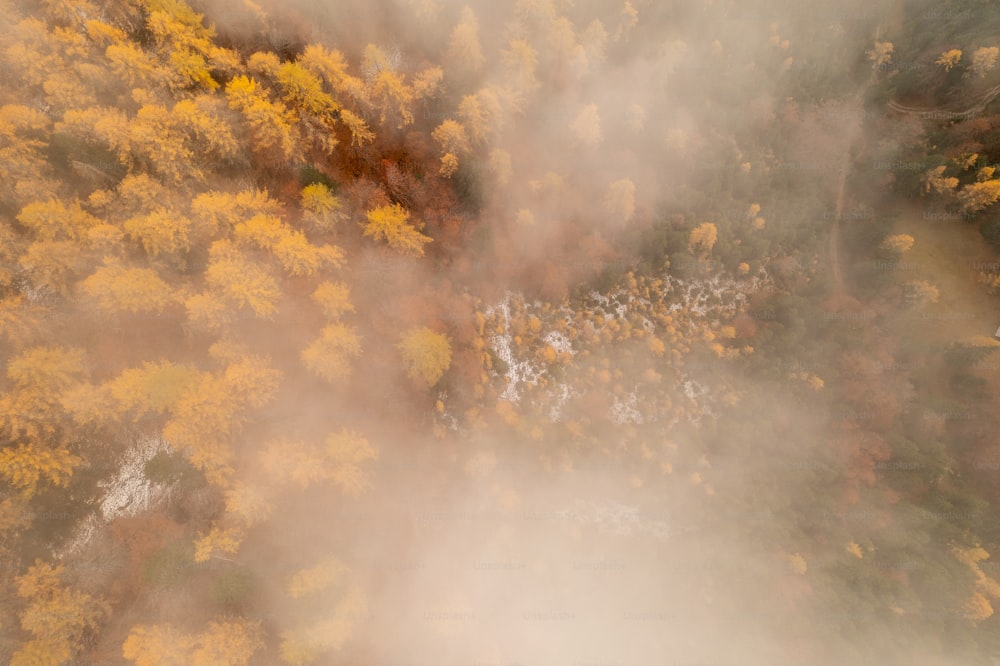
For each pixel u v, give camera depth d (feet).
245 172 151.23
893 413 189.98
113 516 132.67
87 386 125.59
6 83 129.29
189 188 141.18
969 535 176.14
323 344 146.61
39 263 121.08
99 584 127.54
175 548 131.95
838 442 188.03
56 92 127.85
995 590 169.37
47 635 120.47
